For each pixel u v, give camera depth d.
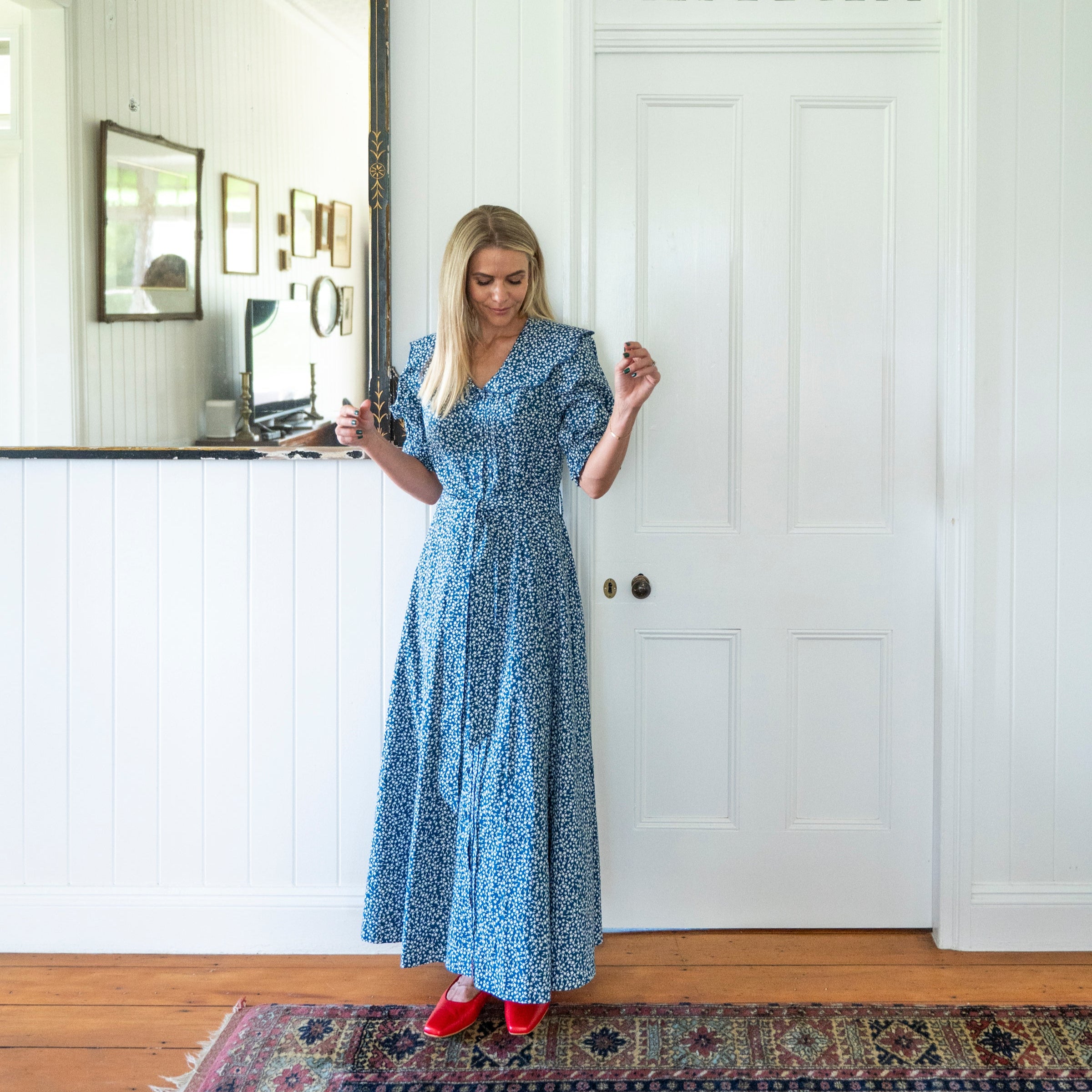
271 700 2.21
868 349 2.23
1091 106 2.12
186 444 2.12
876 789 2.29
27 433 2.10
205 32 2.04
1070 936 2.22
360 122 2.08
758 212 2.21
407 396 2.01
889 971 2.12
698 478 2.25
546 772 1.86
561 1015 1.96
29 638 2.21
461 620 1.85
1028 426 2.17
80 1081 1.75
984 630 2.20
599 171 2.20
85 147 2.04
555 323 1.92
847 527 2.26
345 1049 1.84
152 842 2.23
